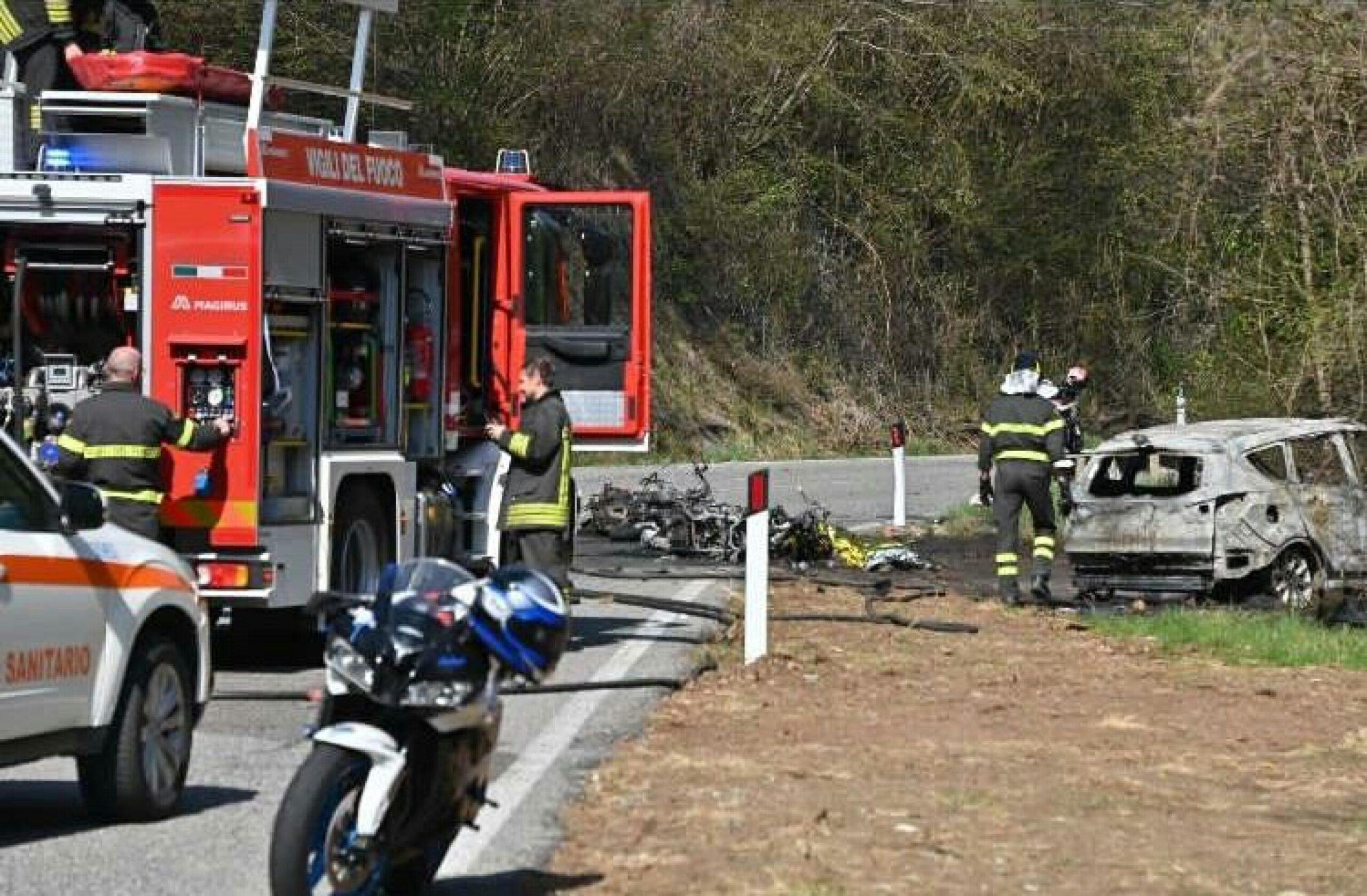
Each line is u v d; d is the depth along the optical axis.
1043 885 12.28
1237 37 32.88
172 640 14.41
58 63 21.30
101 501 13.35
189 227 19.88
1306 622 26.12
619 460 64.06
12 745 12.82
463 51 63.16
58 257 20.03
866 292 79.81
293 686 20.06
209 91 21.00
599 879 12.23
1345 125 32.47
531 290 24.61
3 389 20.20
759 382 74.62
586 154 72.06
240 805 14.59
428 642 10.52
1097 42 79.88
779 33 79.75
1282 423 29.91
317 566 20.66
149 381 19.88
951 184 80.56
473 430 24.38
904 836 13.47
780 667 20.95
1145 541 28.55
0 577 12.66
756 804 14.37
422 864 11.38
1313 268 32.97
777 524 33.66
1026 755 16.66
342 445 21.25
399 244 22.12
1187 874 12.70
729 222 76.38
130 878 12.32
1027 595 29.19
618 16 72.75
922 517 44.72
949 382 80.44
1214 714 19.02
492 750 11.20
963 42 80.69
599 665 21.33
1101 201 78.69
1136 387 75.62
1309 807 15.02
